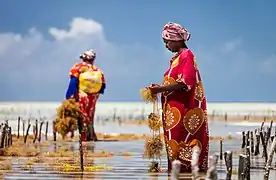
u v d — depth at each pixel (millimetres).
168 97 13211
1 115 76312
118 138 29672
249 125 49094
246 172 12125
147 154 14508
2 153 18922
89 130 26484
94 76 26156
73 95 26156
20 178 13086
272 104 122312
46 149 21281
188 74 12883
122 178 13109
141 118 72438
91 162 16609
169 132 13188
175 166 9570
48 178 13086
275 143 12508
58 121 25250
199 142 13078
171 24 13266
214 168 10047
